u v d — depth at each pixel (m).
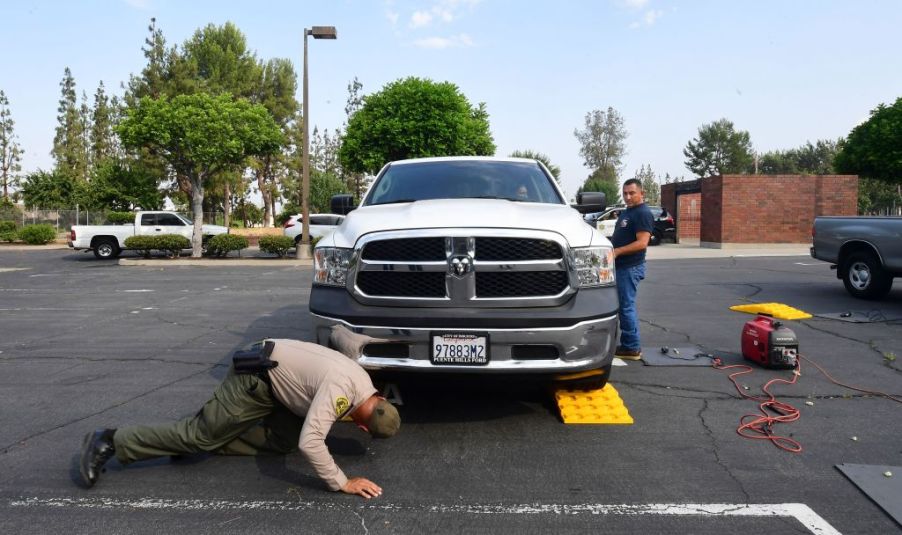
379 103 29.64
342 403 3.11
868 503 3.01
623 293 5.87
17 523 2.84
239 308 9.88
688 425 4.14
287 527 2.80
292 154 61.22
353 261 3.89
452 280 3.74
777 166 104.25
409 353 3.74
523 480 3.29
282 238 21.56
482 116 34.94
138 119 21.47
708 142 102.88
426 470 3.43
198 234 22.23
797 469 3.42
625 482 3.26
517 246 3.80
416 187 5.23
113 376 5.52
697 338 7.03
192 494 3.15
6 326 8.25
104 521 2.87
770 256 20.39
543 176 5.47
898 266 9.09
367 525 2.82
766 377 5.32
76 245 23.78
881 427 4.09
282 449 3.60
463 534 2.74
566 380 3.88
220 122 21.19
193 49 51.50
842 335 7.04
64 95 70.38
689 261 18.42
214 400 3.39
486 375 3.71
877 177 30.92
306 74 21.42
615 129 84.75
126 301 10.84
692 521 2.84
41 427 4.18
